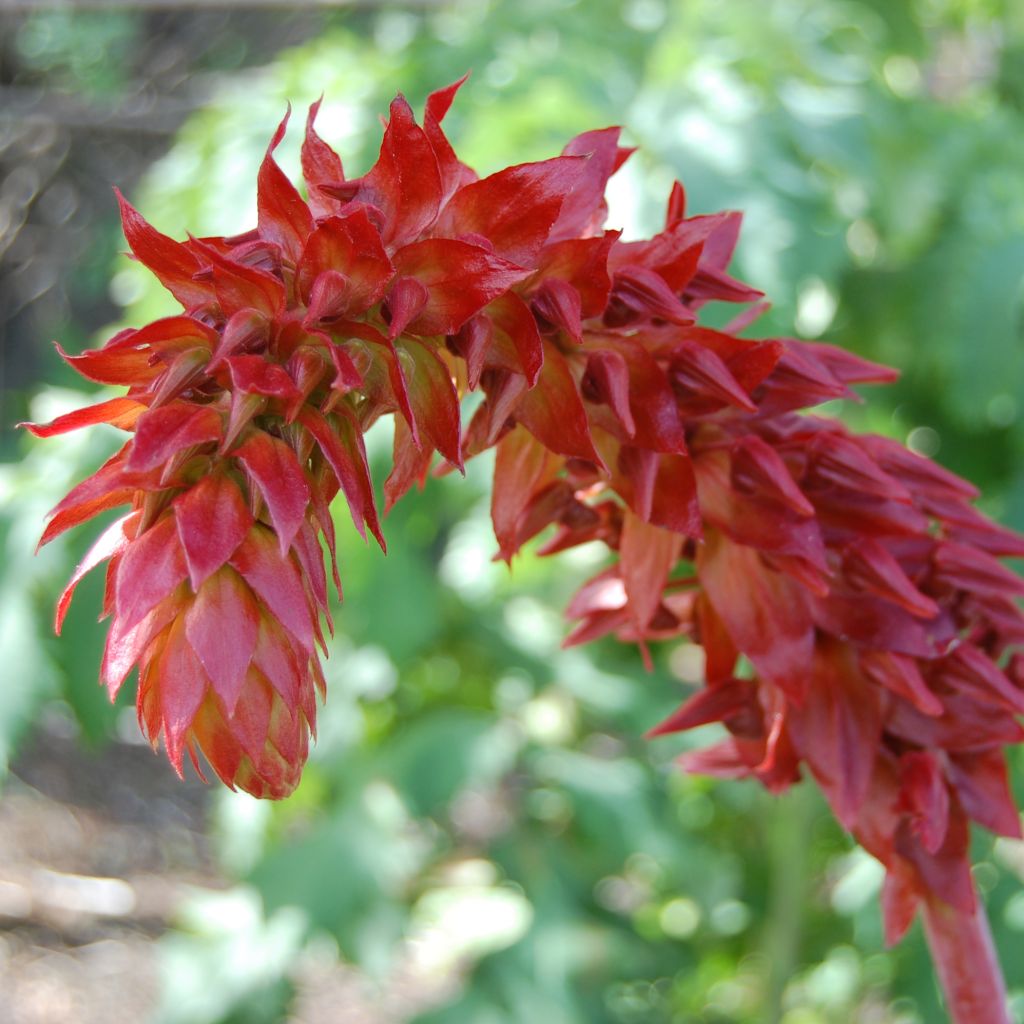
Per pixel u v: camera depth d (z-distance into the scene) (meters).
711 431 0.50
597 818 1.32
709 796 1.45
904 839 0.52
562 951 1.32
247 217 1.13
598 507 0.53
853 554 0.51
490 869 1.46
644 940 1.44
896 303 1.14
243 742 0.43
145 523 0.44
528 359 0.46
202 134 1.20
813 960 1.33
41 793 2.08
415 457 0.47
